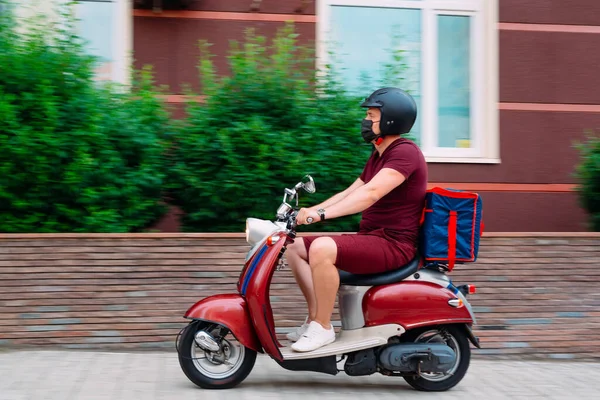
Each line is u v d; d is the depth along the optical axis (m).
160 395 4.40
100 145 5.84
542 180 8.06
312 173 6.02
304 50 6.84
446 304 4.64
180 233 5.78
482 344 5.96
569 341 6.03
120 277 5.68
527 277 6.05
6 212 5.84
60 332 5.61
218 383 4.58
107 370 5.00
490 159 7.98
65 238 5.64
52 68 5.87
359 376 5.14
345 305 4.67
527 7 8.06
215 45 7.47
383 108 4.64
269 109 6.22
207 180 6.06
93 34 7.40
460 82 8.17
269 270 4.46
